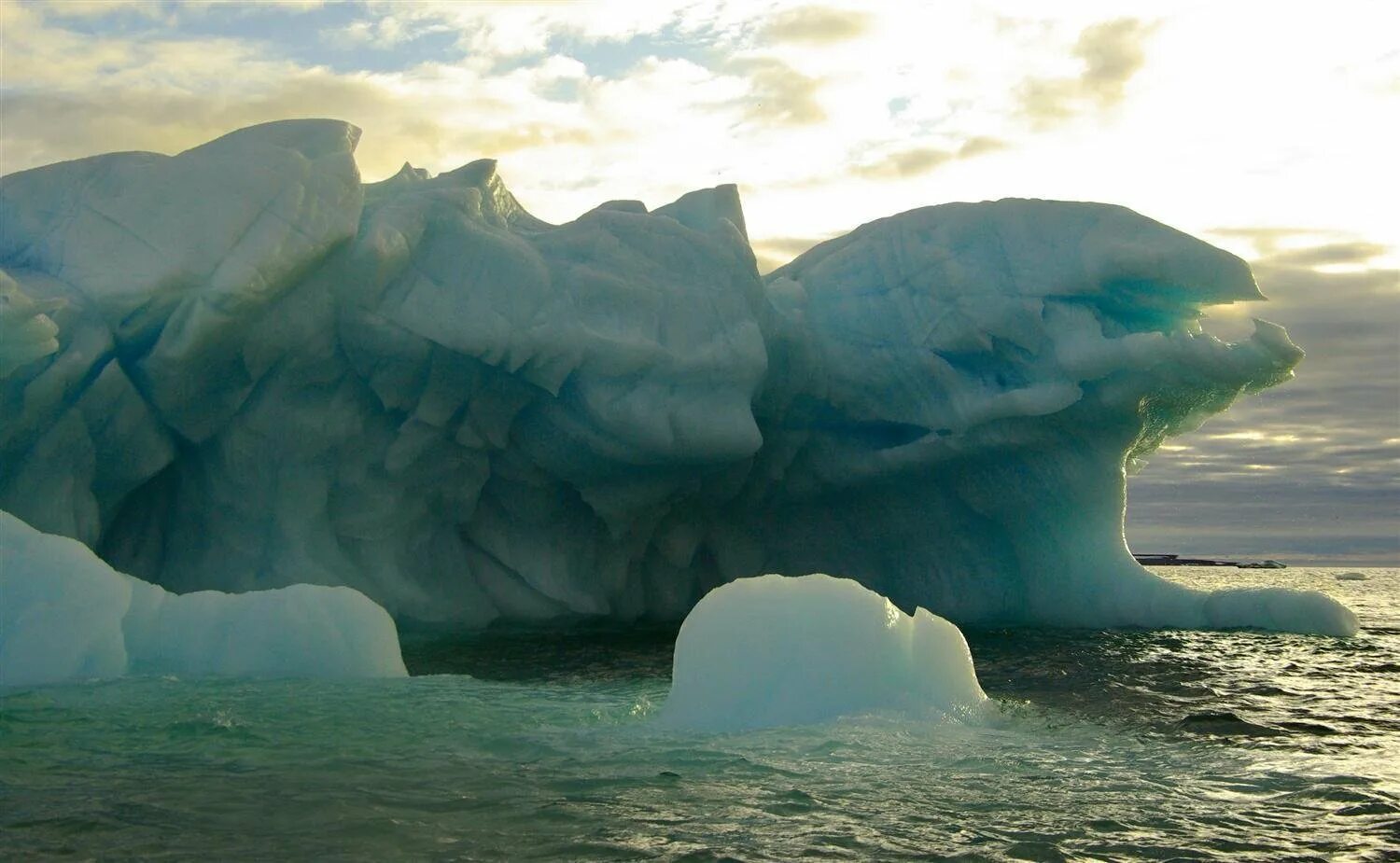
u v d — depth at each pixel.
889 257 19.05
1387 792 5.97
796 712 7.52
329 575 16.03
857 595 8.05
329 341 15.77
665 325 16.88
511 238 16.81
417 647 15.12
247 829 5.13
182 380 14.63
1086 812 5.54
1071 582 18.36
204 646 9.91
